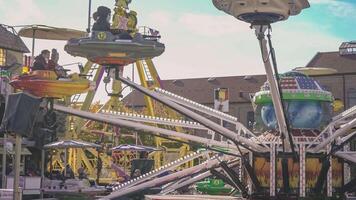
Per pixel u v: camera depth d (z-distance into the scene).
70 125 38.12
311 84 13.70
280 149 13.12
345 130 12.88
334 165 13.55
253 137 13.86
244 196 14.00
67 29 24.97
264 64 11.47
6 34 36.75
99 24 13.00
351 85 77.56
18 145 12.95
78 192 23.42
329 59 81.06
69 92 15.37
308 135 13.30
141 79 46.53
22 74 15.52
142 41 12.91
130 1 13.37
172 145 44.84
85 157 39.41
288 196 13.06
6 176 21.61
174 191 17.52
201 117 13.12
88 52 13.02
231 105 87.94
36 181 22.58
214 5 11.19
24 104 12.76
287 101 13.48
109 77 13.16
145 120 14.55
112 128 42.53
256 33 11.08
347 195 15.62
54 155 34.75
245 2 10.75
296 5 11.12
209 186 22.83
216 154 15.77
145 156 38.91
